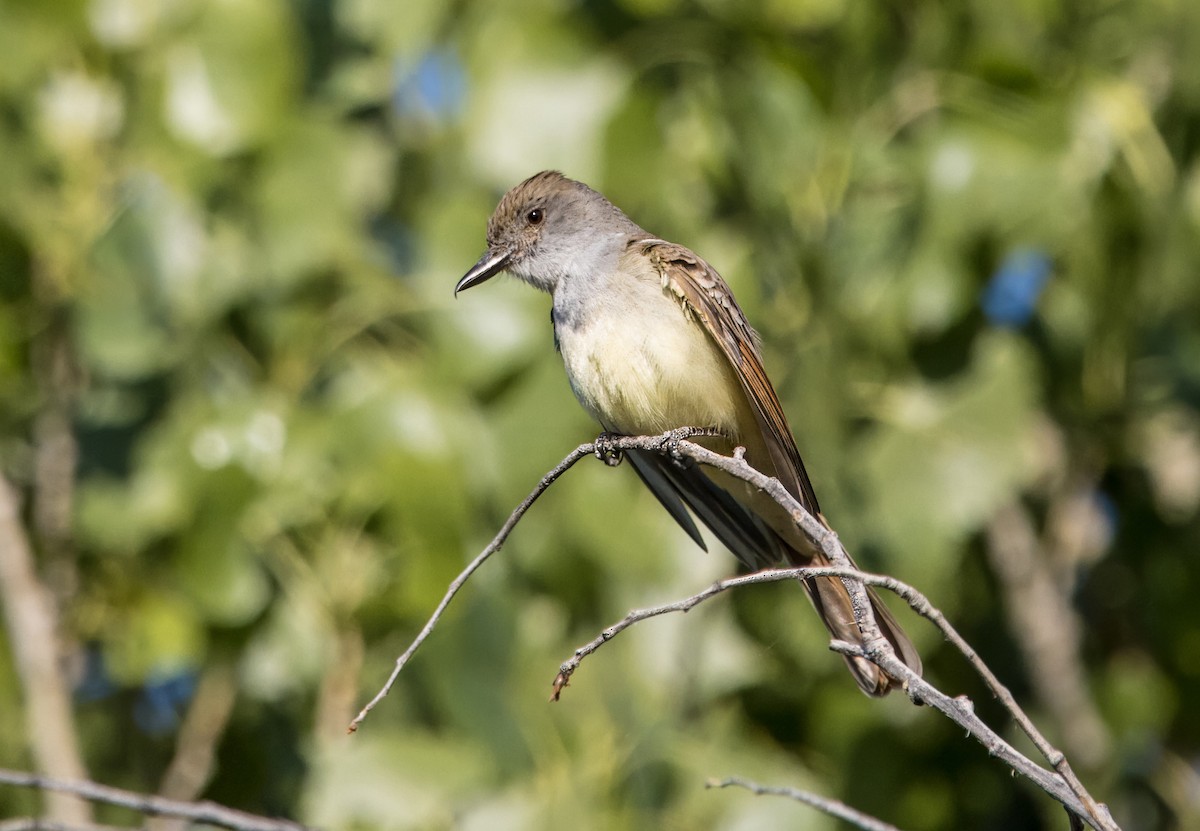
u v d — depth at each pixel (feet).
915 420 37.91
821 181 37.91
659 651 37.50
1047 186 37.35
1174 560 43.27
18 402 39.99
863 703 38.73
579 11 40.50
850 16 38.70
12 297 38.86
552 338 37.93
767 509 32.83
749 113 38.11
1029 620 42.55
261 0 39.42
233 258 38.93
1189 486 44.11
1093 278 39.09
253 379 39.11
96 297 38.11
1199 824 42.24
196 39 39.42
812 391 37.06
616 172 38.32
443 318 37.78
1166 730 42.93
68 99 39.40
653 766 35.94
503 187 40.19
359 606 36.68
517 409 37.63
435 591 36.42
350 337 38.96
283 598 37.47
